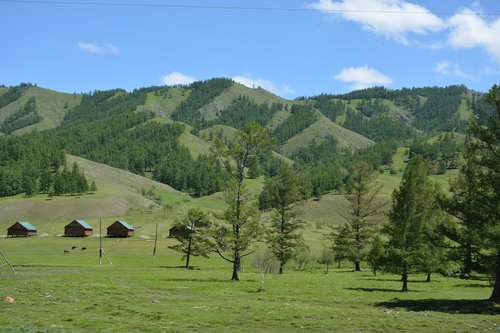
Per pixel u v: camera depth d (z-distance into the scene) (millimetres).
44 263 81000
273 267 78125
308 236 146625
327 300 39781
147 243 141625
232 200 60156
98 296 38625
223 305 34688
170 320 28203
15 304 33062
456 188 53594
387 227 52219
